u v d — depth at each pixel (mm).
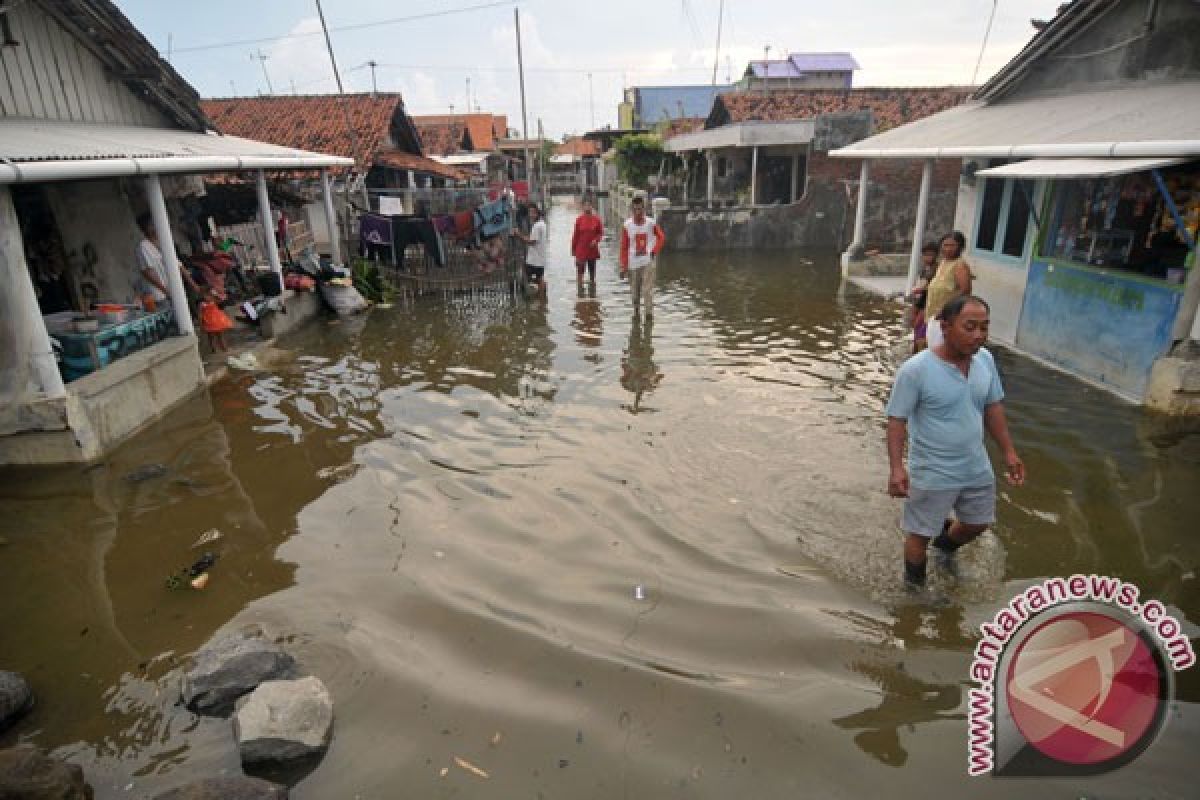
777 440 6461
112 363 6902
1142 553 4547
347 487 5738
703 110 49812
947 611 4070
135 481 5867
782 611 4098
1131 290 7223
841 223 19094
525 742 3234
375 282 13469
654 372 8531
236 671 3527
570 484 5715
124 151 7227
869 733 3248
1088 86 9406
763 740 3223
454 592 4336
